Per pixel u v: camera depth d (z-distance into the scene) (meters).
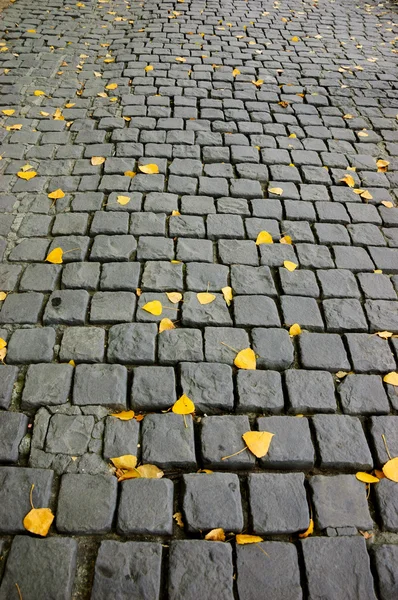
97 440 1.74
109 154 3.18
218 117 3.63
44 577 1.42
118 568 1.45
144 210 2.74
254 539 1.53
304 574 1.48
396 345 2.14
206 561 1.48
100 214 2.70
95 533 1.53
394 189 3.09
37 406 1.83
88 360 1.99
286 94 4.03
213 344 2.07
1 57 4.37
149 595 1.40
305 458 1.73
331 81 4.30
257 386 1.94
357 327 2.20
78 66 4.29
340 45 5.10
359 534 1.57
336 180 3.10
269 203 2.87
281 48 4.90
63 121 3.50
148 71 4.23
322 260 2.53
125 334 2.09
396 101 4.06
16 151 3.17
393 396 1.96
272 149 3.33
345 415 1.88
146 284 2.31
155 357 2.01
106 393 1.87
